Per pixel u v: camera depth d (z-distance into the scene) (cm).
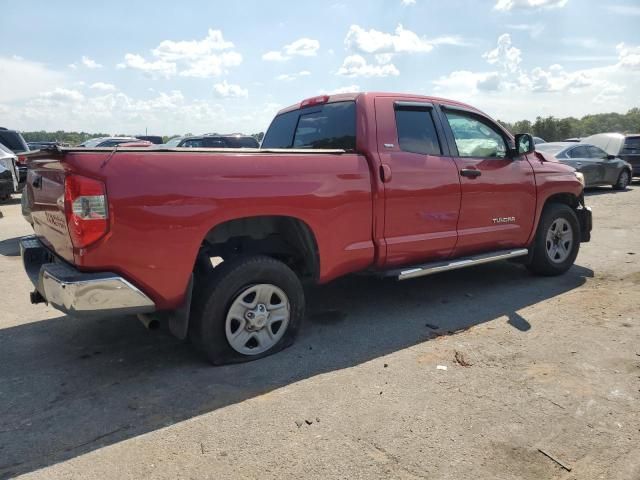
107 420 301
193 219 330
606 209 1227
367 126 432
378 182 426
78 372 366
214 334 362
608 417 300
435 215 472
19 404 320
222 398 325
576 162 1518
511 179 538
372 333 437
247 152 360
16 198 1508
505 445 274
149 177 316
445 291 561
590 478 248
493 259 525
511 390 333
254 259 371
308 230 397
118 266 313
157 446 275
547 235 595
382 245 434
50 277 313
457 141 501
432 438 280
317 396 327
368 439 279
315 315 486
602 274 622
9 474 251
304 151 392
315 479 248
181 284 335
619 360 376
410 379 350
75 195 300
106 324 464
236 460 262
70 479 248
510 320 465
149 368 371
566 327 444
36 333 443
